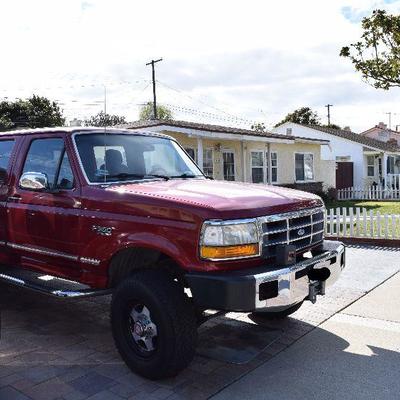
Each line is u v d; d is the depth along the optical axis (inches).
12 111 1713.8
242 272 149.3
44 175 184.1
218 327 209.0
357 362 173.3
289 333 201.8
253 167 844.0
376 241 410.9
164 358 151.8
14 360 176.2
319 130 1280.8
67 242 182.7
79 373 165.5
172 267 169.5
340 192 1061.8
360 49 569.3
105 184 181.3
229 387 155.5
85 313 232.7
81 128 196.9
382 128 1929.1
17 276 205.8
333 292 259.6
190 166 224.5
